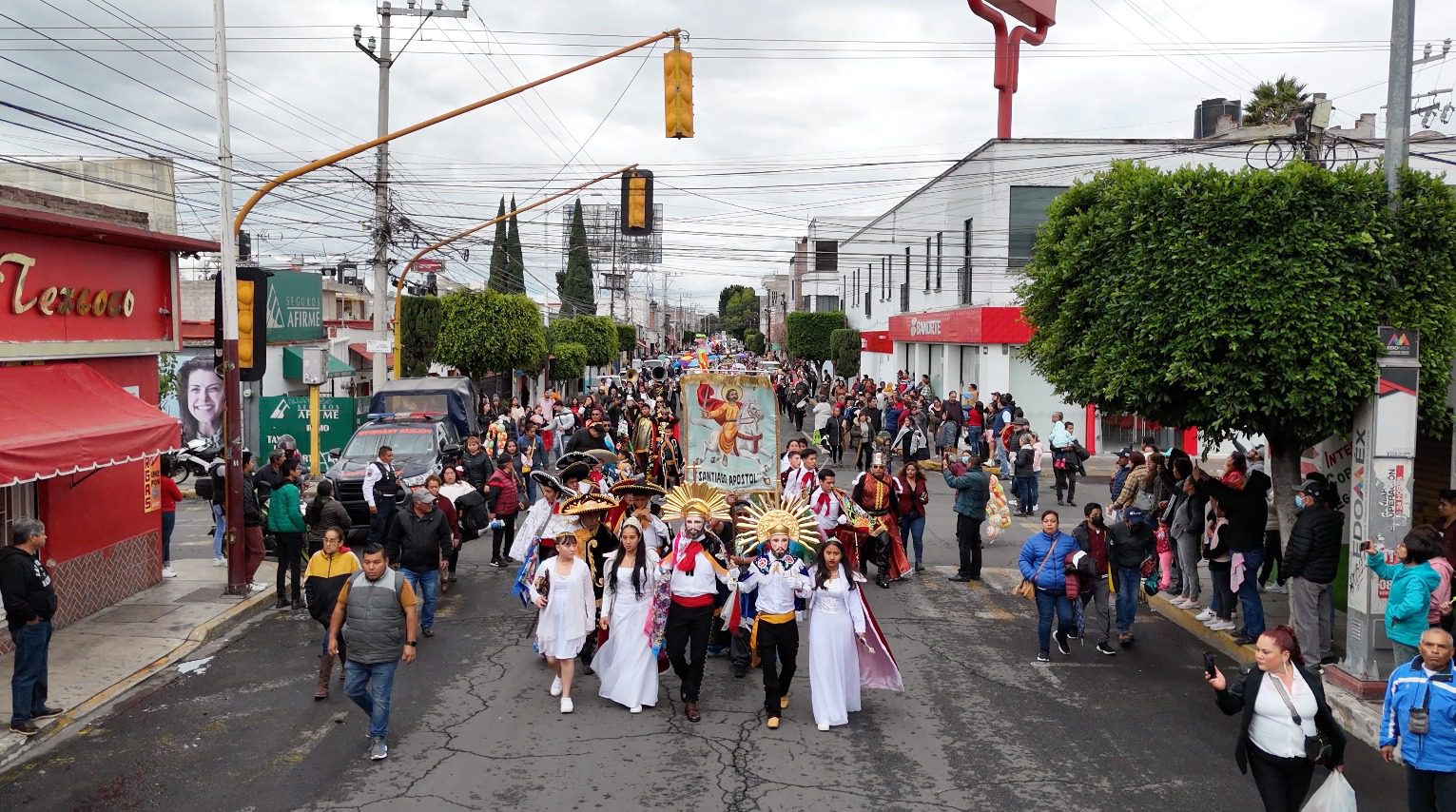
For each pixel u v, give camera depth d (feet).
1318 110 69.10
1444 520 33.63
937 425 98.07
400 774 26.58
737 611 32.86
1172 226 35.22
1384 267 33.14
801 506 31.53
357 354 146.30
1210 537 41.06
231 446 45.73
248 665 36.60
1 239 37.37
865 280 195.31
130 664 35.91
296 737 29.37
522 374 152.97
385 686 27.68
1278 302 32.96
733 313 486.79
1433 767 21.42
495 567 52.39
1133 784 26.21
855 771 26.96
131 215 47.01
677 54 44.96
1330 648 35.40
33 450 33.45
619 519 36.17
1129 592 39.06
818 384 181.57
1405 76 34.14
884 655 31.63
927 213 133.59
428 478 41.96
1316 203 33.83
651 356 387.75
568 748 28.40
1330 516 34.45
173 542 59.82
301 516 45.27
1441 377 33.73
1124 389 36.55
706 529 31.81
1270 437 39.34
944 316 115.34
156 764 27.40
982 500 49.88
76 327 41.83
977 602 46.24
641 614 31.58
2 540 37.63
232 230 45.68
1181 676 35.78
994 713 31.71
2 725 29.50
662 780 26.27
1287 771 21.43
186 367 90.07
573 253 284.61
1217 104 127.13
